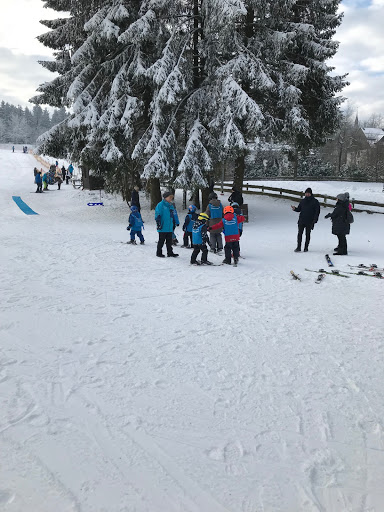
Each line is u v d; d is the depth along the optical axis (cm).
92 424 324
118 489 256
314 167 4922
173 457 289
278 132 1848
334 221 1107
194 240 962
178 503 247
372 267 937
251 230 1633
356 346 496
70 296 673
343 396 378
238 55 1689
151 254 1082
